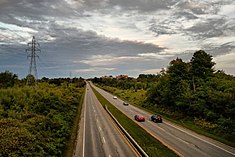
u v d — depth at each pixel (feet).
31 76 255.50
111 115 188.03
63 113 155.53
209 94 149.07
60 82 416.87
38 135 88.58
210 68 197.98
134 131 129.08
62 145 92.94
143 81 531.09
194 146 99.50
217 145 101.19
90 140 111.04
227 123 120.98
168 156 84.94
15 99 131.75
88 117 185.47
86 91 523.70
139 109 240.94
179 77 195.21
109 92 499.92
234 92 133.49
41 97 160.86
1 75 214.90
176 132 129.18
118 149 95.20
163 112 201.46
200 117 151.33
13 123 91.25
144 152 85.15
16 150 69.77
